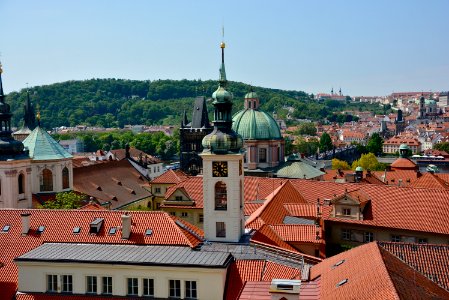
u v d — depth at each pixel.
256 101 153.62
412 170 164.12
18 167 106.38
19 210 74.50
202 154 72.94
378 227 91.31
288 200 99.88
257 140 146.62
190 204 116.56
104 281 63.19
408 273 49.25
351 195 94.56
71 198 107.81
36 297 63.06
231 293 59.88
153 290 62.16
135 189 151.12
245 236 75.06
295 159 146.50
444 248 56.00
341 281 48.34
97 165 146.38
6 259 68.19
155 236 68.06
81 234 69.62
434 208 89.25
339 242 96.25
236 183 72.69
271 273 61.31
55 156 115.69
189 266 60.38
